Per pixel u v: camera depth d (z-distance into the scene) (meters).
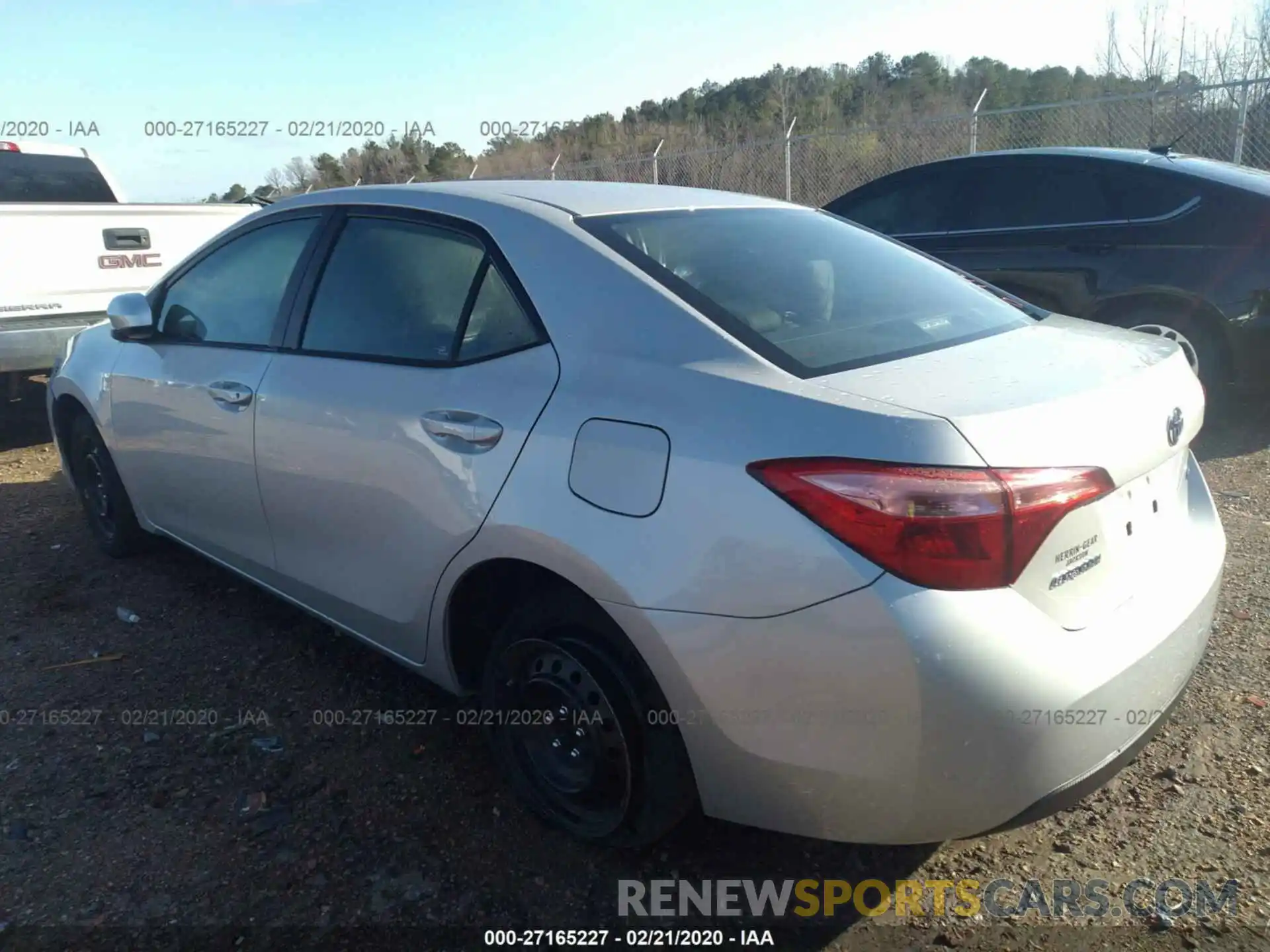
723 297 2.45
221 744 3.05
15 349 6.07
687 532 2.07
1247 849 2.50
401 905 2.39
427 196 3.00
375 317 2.97
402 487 2.71
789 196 12.81
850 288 2.73
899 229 6.95
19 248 6.19
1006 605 1.90
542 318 2.53
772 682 1.99
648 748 2.30
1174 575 2.36
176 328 3.83
